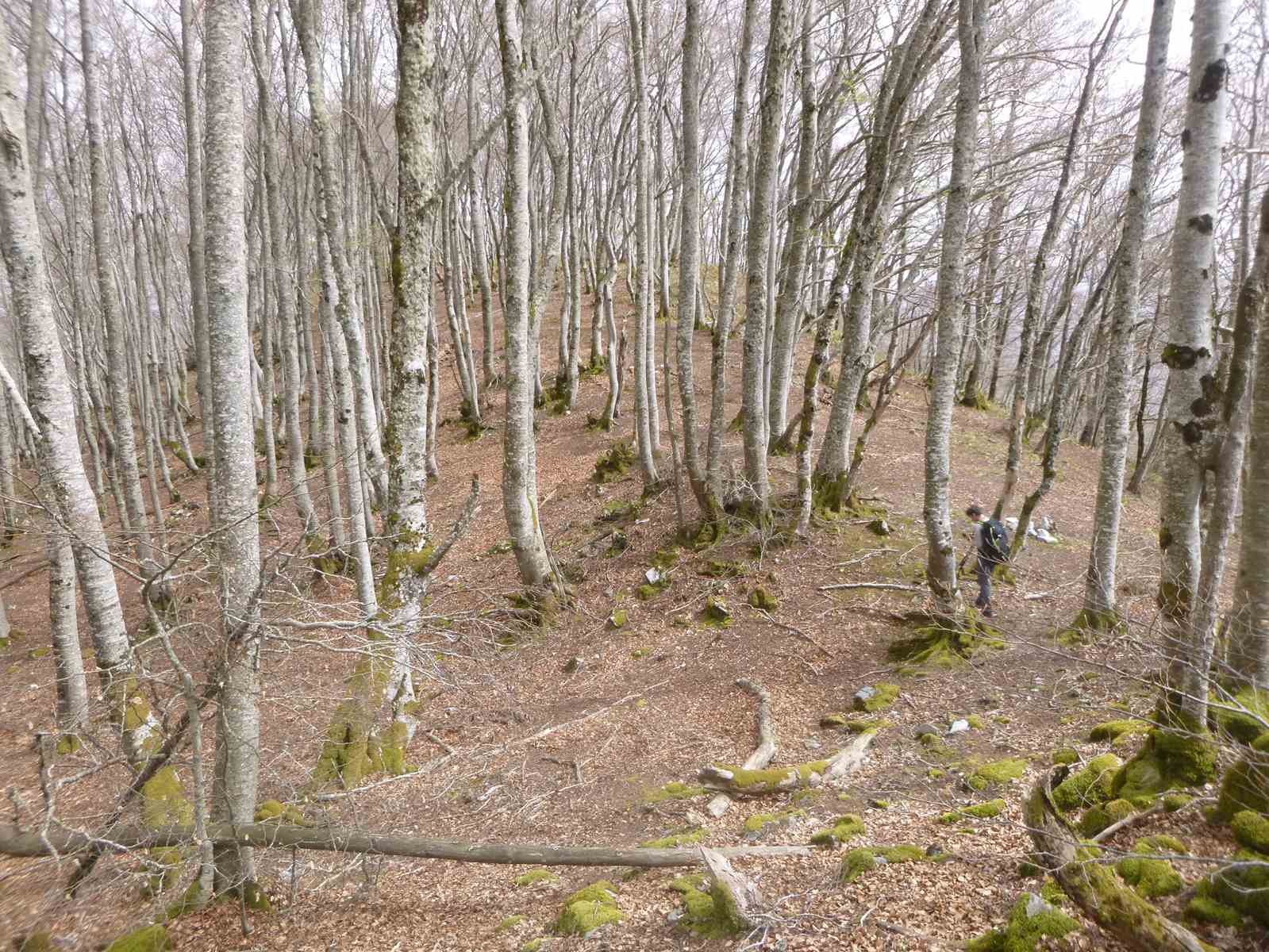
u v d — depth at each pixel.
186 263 32.19
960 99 8.19
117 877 5.85
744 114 12.01
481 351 28.00
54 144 18.80
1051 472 10.50
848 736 7.75
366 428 10.07
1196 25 4.77
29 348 6.95
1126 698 7.11
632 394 22.20
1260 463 4.18
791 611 10.80
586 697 9.80
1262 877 3.32
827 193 16.58
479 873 6.25
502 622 11.85
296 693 7.42
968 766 6.48
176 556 4.86
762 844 5.70
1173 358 5.01
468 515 7.72
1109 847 3.78
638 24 13.17
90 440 18.84
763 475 12.65
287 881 6.31
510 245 11.18
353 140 18.05
